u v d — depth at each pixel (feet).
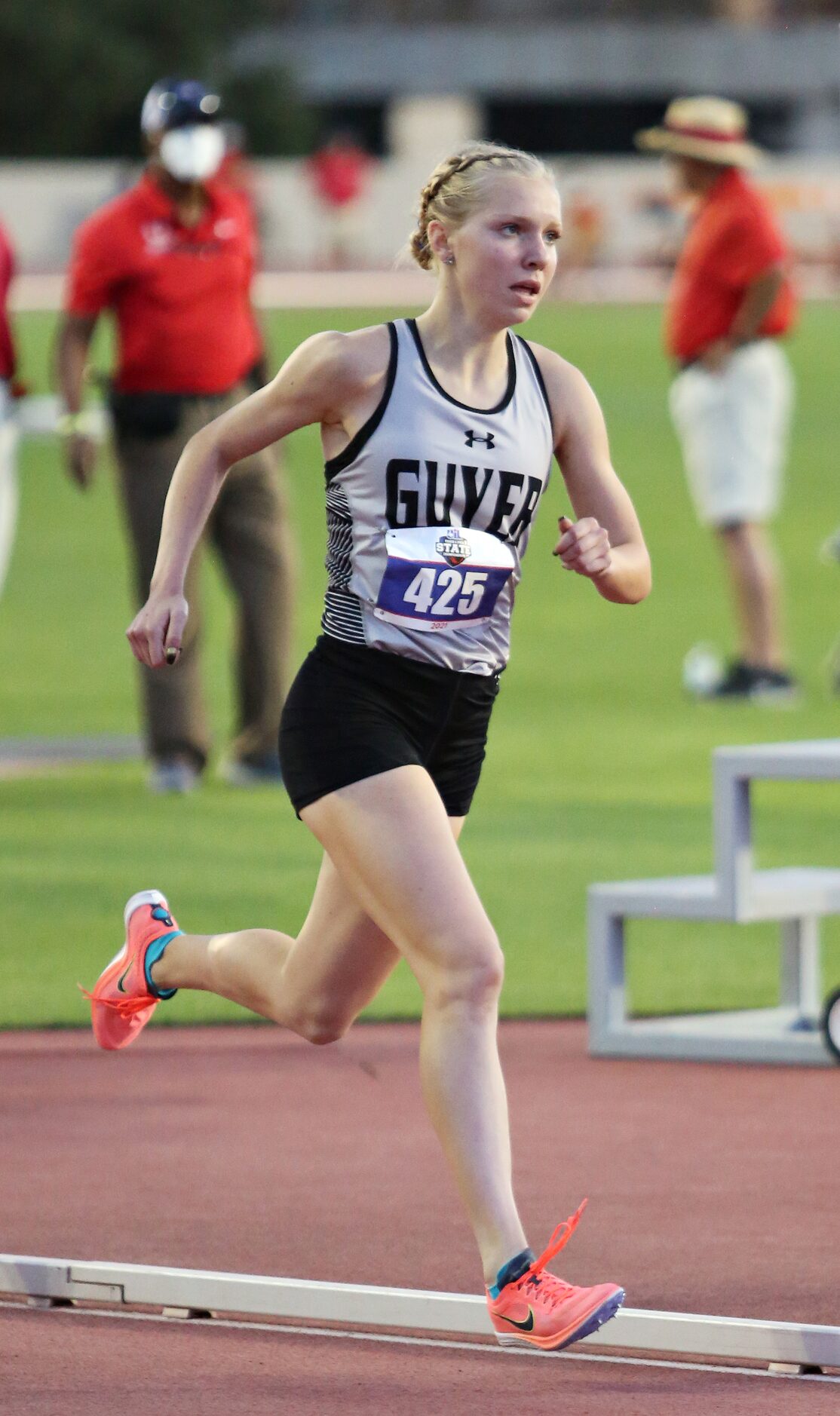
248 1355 42.09
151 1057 66.85
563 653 165.07
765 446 133.80
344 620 42.91
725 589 197.06
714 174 130.21
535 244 42.09
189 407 101.14
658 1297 45.03
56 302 388.57
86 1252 48.21
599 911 67.82
